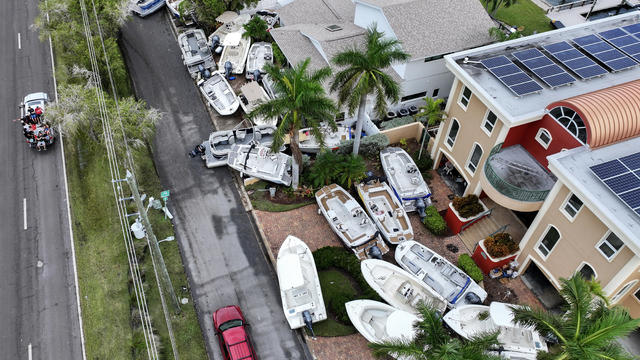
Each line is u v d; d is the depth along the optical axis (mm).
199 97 37250
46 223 27969
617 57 27672
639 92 23812
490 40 33312
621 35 29359
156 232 28219
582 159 22047
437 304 24312
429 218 28562
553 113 24094
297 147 27641
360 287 26125
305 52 35688
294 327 23547
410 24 32656
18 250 26672
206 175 31766
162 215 29172
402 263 26047
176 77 38844
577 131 23047
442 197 30766
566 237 22312
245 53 39656
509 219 28312
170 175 31578
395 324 22156
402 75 33094
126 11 39344
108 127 26406
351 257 26750
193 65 38469
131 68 39406
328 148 30797
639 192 19984
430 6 33719
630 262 19328
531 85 25641
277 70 26188
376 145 32062
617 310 15797
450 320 23266
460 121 28359
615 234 19125
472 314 23766
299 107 25766
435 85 35000
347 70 26922
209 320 24703
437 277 25656
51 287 25219
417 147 33719
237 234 28594
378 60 26219
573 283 16562
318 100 25797
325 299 25641
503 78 26141
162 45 41906
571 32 30391
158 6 45469
